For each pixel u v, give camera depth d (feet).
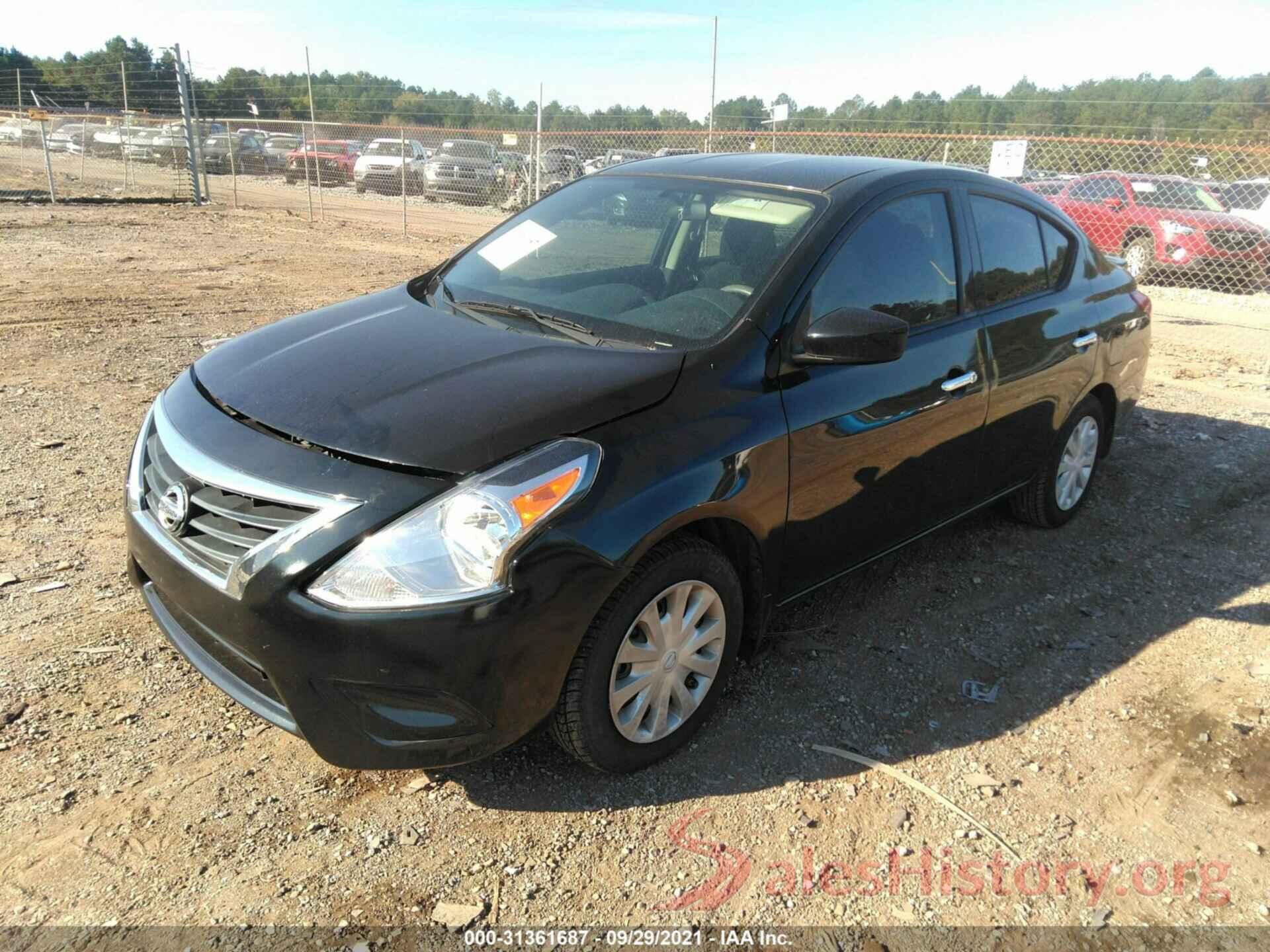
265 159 85.61
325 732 7.64
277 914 7.29
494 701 7.61
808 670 10.98
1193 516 15.94
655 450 8.32
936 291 11.53
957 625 12.17
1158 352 28.04
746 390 9.19
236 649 7.74
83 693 9.70
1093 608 12.73
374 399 8.43
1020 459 13.44
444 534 7.38
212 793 8.50
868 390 10.27
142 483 9.08
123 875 7.55
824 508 10.11
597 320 10.11
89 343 23.16
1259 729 10.24
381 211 60.95
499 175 65.57
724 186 11.54
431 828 8.27
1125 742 9.95
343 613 7.29
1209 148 42.55
